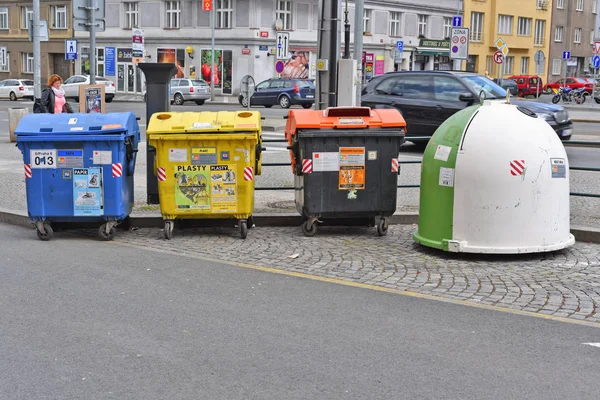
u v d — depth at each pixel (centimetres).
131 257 822
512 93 4325
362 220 947
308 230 930
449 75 1755
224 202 902
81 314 616
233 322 597
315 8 5231
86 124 888
